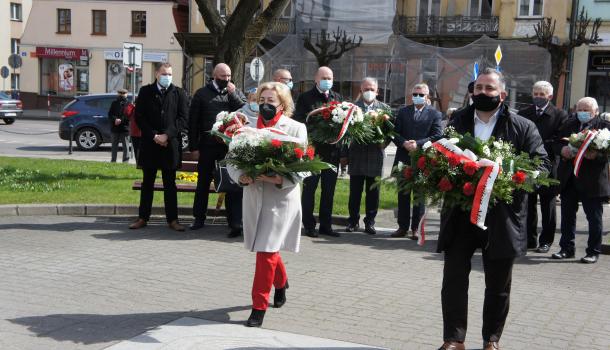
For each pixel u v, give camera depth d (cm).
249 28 1288
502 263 483
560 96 2956
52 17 4369
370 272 750
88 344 498
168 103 905
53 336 512
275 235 550
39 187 1203
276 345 509
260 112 560
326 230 954
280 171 532
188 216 1060
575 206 853
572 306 649
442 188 455
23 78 4453
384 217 1127
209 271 723
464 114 505
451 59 2812
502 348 525
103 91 4372
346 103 891
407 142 902
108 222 980
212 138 915
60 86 4438
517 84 2677
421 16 3369
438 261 816
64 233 889
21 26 5416
